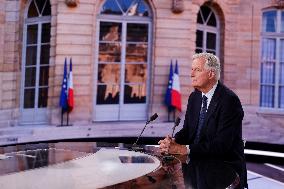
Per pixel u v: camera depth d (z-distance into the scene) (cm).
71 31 924
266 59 1140
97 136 877
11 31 982
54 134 865
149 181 190
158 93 983
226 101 260
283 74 1140
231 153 254
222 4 1086
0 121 945
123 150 282
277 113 1108
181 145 263
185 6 995
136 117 996
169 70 988
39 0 992
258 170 714
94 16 946
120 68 991
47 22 971
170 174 204
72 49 926
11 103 977
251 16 1114
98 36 966
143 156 257
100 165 227
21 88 998
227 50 1102
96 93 968
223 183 188
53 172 207
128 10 989
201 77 265
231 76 1105
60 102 903
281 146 918
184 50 995
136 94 1001
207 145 251
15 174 202
